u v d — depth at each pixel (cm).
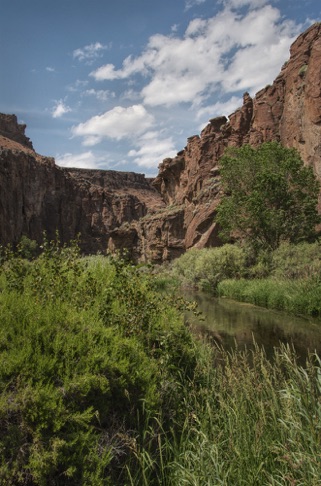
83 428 318
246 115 5178
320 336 1092
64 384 318
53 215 12875
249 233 3023
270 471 321
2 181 10444
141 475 323
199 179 5559
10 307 398
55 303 458
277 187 2716
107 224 15175
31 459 268
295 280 1870
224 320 1385
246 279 2473
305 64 4044
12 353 328
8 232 10331
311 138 3522
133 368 388
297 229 2727
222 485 293
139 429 357
